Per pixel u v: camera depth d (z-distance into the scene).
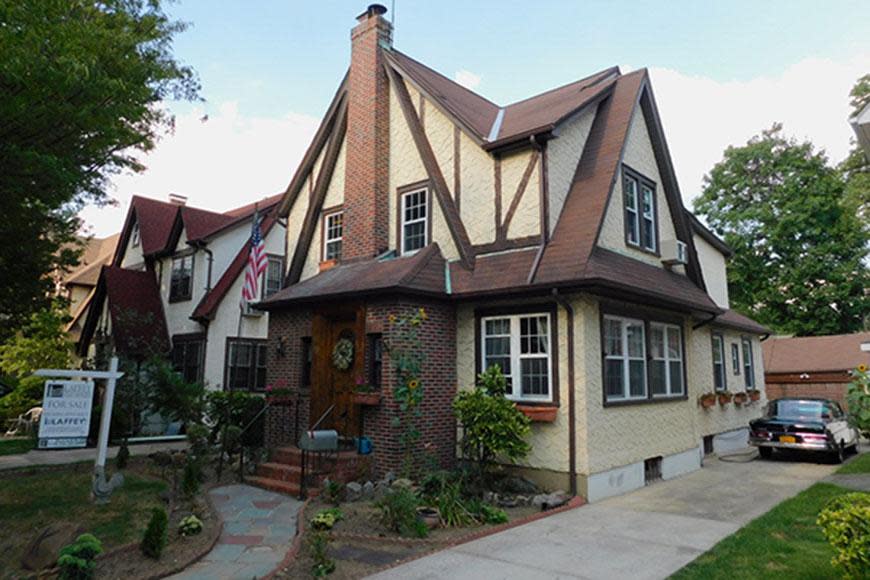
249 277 12.45
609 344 10.31
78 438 9.88
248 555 6.34
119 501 8.51
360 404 10.39
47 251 12.99
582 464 9.12
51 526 6.56
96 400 19.62
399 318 10.03
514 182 10.92
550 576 5.68
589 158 11.46
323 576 5.61
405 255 12.27
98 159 9.55
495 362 10.51
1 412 19.70
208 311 18.70
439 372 10.53
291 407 11.93
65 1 6.93
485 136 11.44
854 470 11.93
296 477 9.56
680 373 12.90
